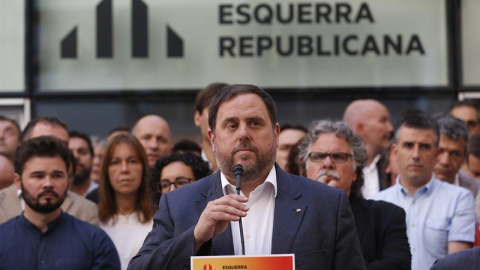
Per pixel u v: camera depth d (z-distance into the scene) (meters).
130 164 9.59
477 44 13.33
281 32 13.36
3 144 11.77
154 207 9.13
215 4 13.40
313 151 8.31
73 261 8.32
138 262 5.72
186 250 5.49
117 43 13.45
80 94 13.41
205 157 10.73
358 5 13.34
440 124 10.26
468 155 11.14
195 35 13.41
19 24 13.54
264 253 5.79
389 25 13.34
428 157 9.16
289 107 13.29
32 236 8.37
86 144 11.33
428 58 13.30
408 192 9.22
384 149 11.29
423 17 13.35
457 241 8.93
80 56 13.45
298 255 5.70
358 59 13.31
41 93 13.45
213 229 5.47
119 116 13.40
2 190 9.47
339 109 13.28
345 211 5.91
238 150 5.72
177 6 13.42
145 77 13.40
